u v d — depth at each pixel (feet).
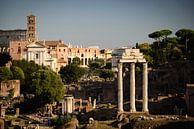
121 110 585.22
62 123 574.97
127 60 586.04
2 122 557.33
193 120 496.64
